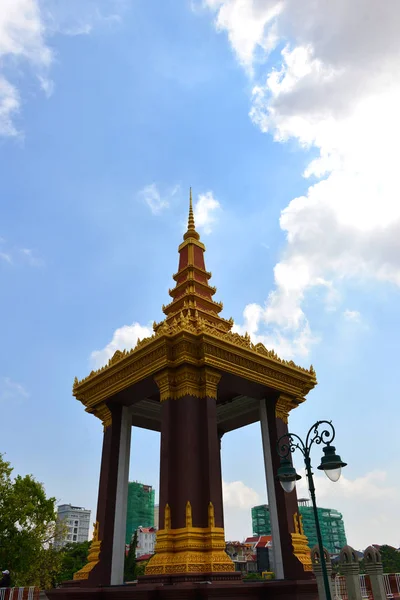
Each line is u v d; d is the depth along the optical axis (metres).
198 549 18.20
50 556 53.44
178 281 30.08
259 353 23.64
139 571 47.94
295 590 19.23
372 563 18.61
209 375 21.64
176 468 19.94
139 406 27.52
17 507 48.38
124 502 23.86
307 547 22.27
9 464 50.97
